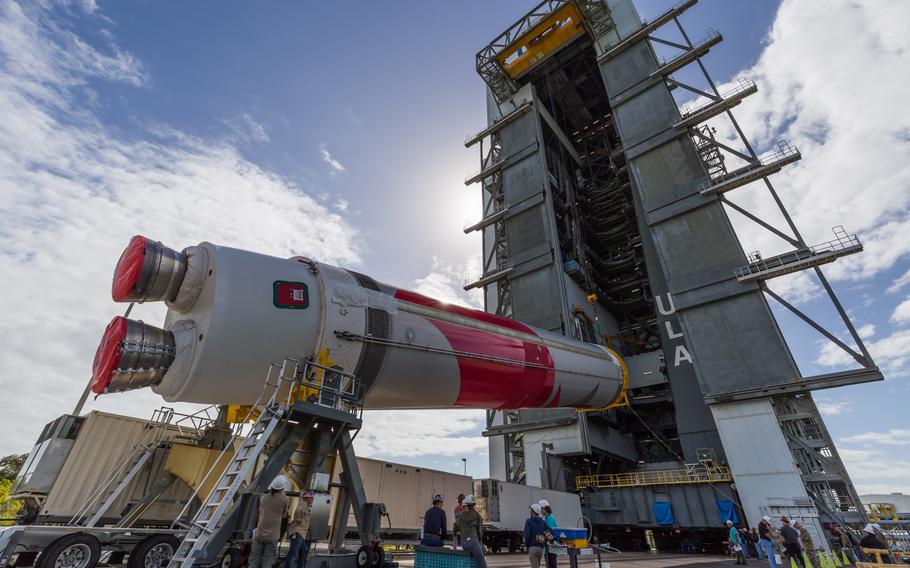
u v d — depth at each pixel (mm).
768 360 30047
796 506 25766
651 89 44062
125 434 14016
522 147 51812
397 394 12938
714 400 30750
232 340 9734
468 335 14656
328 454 10492
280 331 10266
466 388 14461
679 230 37250
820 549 23094
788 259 31391
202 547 7191
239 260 10555
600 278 50812
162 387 10281
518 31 56906
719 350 32125
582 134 65688
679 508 31312
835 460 26500
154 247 10109
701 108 39156
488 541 24453
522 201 48688
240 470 7914
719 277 33875
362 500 9961
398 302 13148
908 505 68500
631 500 33188
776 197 33219
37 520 12062
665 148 40719
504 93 58750
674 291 35625
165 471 13344
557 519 28266
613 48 48562
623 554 28484
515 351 16234
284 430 9336
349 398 10805
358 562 9234
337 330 11086
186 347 9922
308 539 8867
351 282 12328
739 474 28484
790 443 28234
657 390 42125
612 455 38781
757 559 24594
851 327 27984
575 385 19281
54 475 12625
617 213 56469
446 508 25438
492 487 23719
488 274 48500
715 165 41156
